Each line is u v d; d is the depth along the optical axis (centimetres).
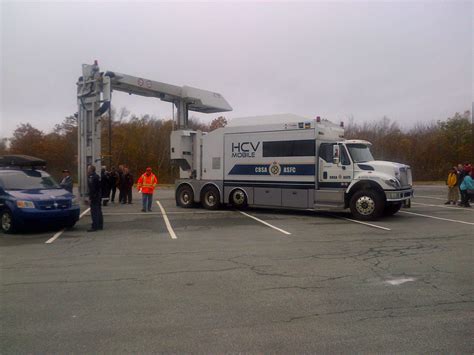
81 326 464
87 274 687
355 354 392
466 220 1353
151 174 1609
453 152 5056
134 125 5534
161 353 397
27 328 459
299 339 426
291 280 644
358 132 5441
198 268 723
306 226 1224
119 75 1605
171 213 1560
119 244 952
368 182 1354
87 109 1667
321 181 1449
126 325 466
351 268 717
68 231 1145
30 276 676
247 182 1592
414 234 1073
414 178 5088
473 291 584
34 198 1091
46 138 5253
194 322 474
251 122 1595
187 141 1742
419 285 614
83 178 1688
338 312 502
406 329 449
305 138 1460
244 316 491
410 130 5856
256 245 931
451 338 426
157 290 597
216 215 1498
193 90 1844
